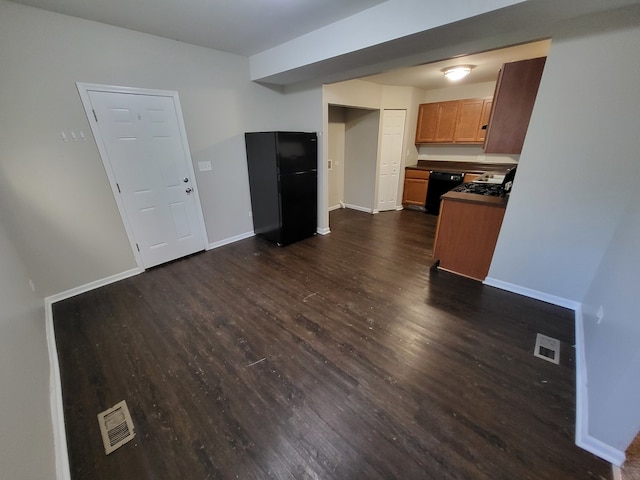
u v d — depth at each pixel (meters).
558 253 2.23
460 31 1.93
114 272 2.90
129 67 2.60
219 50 3.19
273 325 2.19
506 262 2.52
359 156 5.30
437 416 1.45
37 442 1.13
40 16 2.12
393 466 1.23
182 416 1.49
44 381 1.52
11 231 2.18
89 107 2.46
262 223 3.98
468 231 2.72
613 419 1.17
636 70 1.66
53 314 2.36
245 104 3.60
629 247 1.50
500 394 1.56
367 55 2.46
